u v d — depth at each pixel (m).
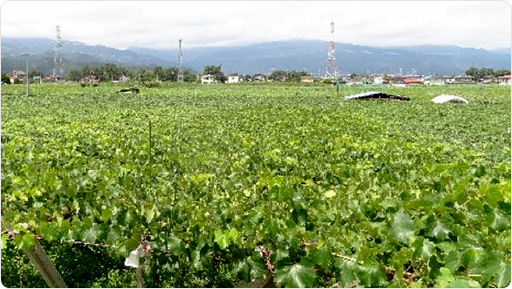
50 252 9.93
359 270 5.12
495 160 15.37
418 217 5.72
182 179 9.36
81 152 14.31
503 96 75.88
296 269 5.29
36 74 169.75
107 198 7.10
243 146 16.12
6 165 10.38
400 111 43.16
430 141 21.20
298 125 27.09
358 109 43.94
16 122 28.81
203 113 37.06
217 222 6.25
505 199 5.90
